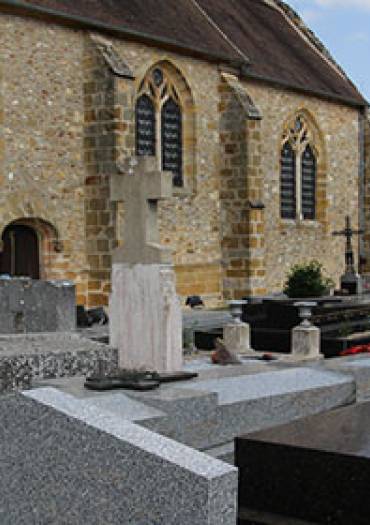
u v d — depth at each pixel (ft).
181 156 79.87
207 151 81.82
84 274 68.23
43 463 14.64
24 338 27.96
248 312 57.88
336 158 103.81
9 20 61.67
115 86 66.08
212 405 22.11
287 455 18.58
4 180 61.87
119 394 21.98
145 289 27.14
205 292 82.17
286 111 93.35
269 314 52.75
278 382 26.78
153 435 13.99
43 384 23.48
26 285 38.42
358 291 85.30
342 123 104.88
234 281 83.56
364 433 19.60
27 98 63.36
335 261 103.91
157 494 13.28
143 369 27.07
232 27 93.25
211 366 32.73
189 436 21.47
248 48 91.50
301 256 97.09
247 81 86.74
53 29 65.05
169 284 27.04
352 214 107.76
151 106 75.72
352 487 17.69
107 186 66.80
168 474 13.16
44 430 14.61
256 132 82.58
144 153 74.95
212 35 83.87
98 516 13.99
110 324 27.99
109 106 66.33
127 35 70.03
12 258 65.05
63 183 66.33
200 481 12.80
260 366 30.45
